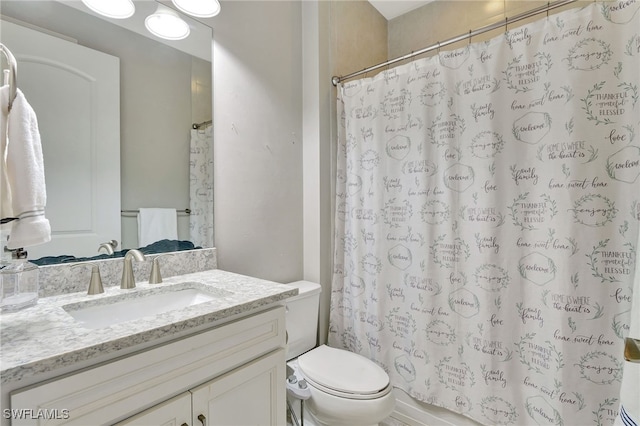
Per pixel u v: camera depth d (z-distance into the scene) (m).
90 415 0.61
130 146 1.17
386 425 1.60
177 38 1.30
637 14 1.01
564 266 1.12
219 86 1.43
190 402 0.75
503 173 1.26
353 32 1.98
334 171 1.85
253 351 0.91
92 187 1.07
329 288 1.84
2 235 0.84
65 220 1.01
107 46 1.11
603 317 1.07
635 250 1.02
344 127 1.79
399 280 1.56
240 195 1.51
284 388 1.00
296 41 1.80
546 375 1.16
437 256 1.44
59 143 1.00
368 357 1.66
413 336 1.50
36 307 0.84
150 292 1.05
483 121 1.30
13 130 0.73
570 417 1.11
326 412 1.20
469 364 1.34
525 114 1.21
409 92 1.51
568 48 1.12
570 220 1.11
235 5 1.50
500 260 1.26
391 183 1.58
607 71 1.06
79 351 0.59
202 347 0.79
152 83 1.22
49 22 0.99
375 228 1.63
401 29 2.21
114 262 1.09
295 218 1.79
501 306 1.26
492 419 1.28
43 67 0.98
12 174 0.72
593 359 1.08
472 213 1.33
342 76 1.89
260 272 1.60
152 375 0.70
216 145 1.42
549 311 1.16
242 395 0.87
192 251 1.31
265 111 1.63
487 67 1.29
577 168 1.10
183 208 1.31
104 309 0.95
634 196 1.02
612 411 1.05
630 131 1.02
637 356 0.76
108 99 1.11
